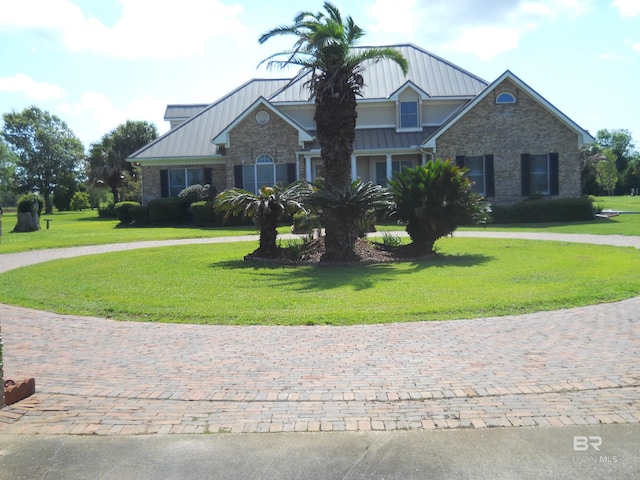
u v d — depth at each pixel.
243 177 33.12
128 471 4.23
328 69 16.58
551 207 29.17
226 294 11.14
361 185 16.08
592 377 5.96
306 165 32.94
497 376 6.05
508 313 9.00
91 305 10.09
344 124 16.53
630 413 5.05
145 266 15.42
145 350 7.29
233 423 4.98
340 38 16.14
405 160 33.78
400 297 10.51
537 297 9.98
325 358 6.81
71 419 5.12
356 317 8.80
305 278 13.11
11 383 5.66
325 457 4.38
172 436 4.77
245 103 38.69
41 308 9.95
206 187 33.41
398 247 17.69
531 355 6.78
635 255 15.88
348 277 13.17
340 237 15.98
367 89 35.06
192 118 37.47
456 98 33.72
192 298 10.71
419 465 4.25
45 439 4.75
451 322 8.48
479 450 4.45
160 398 5.58
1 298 10.88
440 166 16.58
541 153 31.48
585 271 13.08
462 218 16.77
